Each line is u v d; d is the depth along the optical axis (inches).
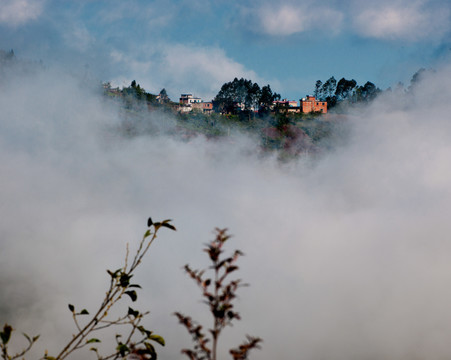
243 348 59.8
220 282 60.0
